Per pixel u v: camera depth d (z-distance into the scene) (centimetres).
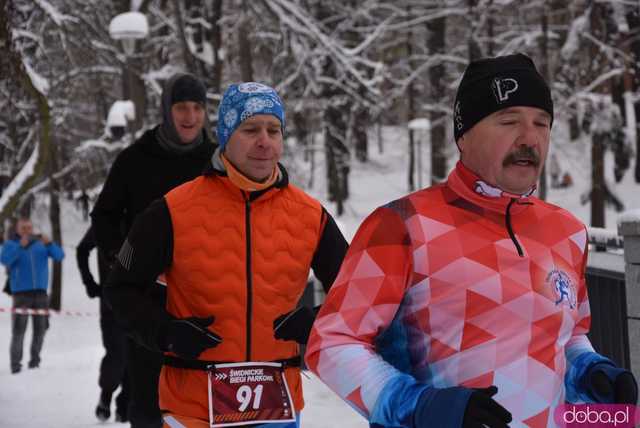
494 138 270
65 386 1108
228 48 3241
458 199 274
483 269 264
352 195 5153
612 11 3120
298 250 430
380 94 2614
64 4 2138
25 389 1088
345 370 248
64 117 2561
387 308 262
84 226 3953
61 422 887
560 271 278
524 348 264
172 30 2792
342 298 264
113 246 604
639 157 4247
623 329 637
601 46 3023
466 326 262
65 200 3775
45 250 1446
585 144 3972
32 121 2198
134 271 420
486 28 3447
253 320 417
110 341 838
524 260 270
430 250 264
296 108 2894
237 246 418
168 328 388
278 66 2845
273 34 2817
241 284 417
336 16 3023
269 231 424
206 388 411
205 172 427
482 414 222
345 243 451
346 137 3988
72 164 2778
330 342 256
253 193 423
